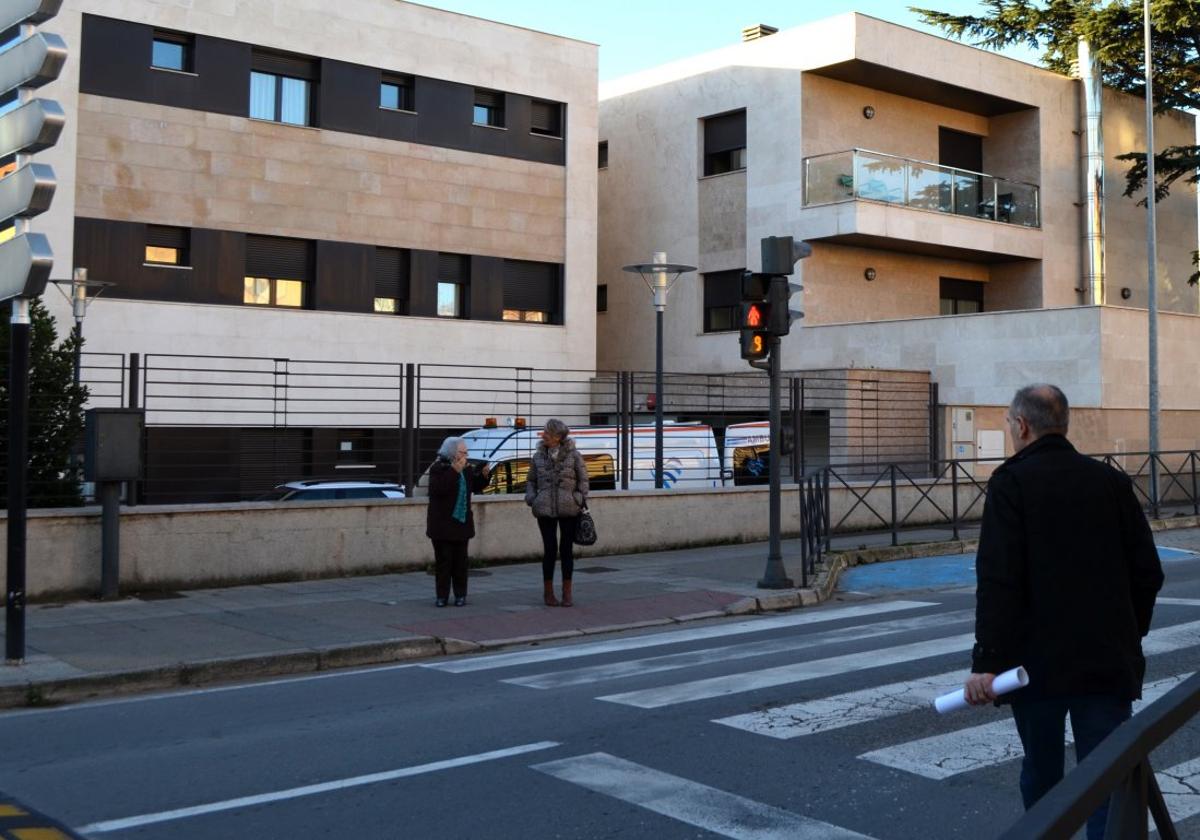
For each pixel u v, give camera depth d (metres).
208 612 11.90
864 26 27.66
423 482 19.95
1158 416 22.97
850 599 13.79
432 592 13.42
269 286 24.95
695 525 17.94
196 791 6.00
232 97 24.34
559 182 29.08
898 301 30.03
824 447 25.53
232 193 24.33
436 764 6.42
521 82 28.41
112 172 22.95
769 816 5.50
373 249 26.14
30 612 11.83
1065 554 4.12
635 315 32.34
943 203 28.91
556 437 12.57
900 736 6.93
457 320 27.27
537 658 10.00
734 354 29.62
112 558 12.55
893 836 5.22
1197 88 33.59
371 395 25.84
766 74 29.19
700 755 6.54
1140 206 33.75
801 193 28.25
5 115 9.18
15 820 5.55
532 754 6.61
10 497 9.23
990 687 4.07
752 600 12.94
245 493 16.98
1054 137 31.98
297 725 7.51
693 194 30.92
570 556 12.66
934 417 22.05
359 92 26.00
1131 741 2.67
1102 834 3.87
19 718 8.00
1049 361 24.44
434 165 27.06
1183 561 16.48
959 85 29.69
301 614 11.85
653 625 11.94
